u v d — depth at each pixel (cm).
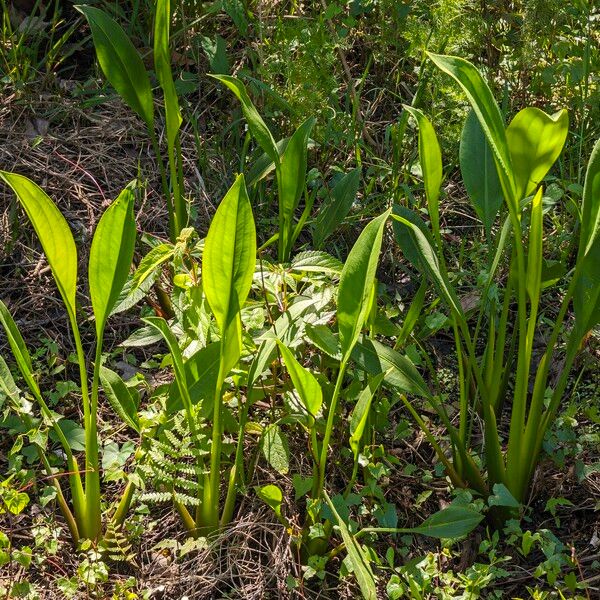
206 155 354
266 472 259
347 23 379
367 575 209
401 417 284
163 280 306
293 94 338
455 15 338
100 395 283
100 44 286
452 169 358
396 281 326
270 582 235
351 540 217
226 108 378
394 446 276
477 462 265
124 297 264
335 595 237
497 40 381
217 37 362
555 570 229
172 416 244
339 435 268
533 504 261
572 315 313
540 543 240
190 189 346
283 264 261
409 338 290
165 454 246
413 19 355
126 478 249
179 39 387
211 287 208
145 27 392
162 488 244
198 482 238
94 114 363
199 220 334
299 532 244
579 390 288
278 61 348
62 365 278
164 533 247
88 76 382
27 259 314
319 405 224
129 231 213
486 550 249
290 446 266
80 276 313
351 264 207
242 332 238
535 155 235
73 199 332
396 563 245
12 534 243
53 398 269
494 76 370
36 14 396
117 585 226
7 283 308
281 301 250
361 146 359
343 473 262
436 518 233
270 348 231
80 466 260
